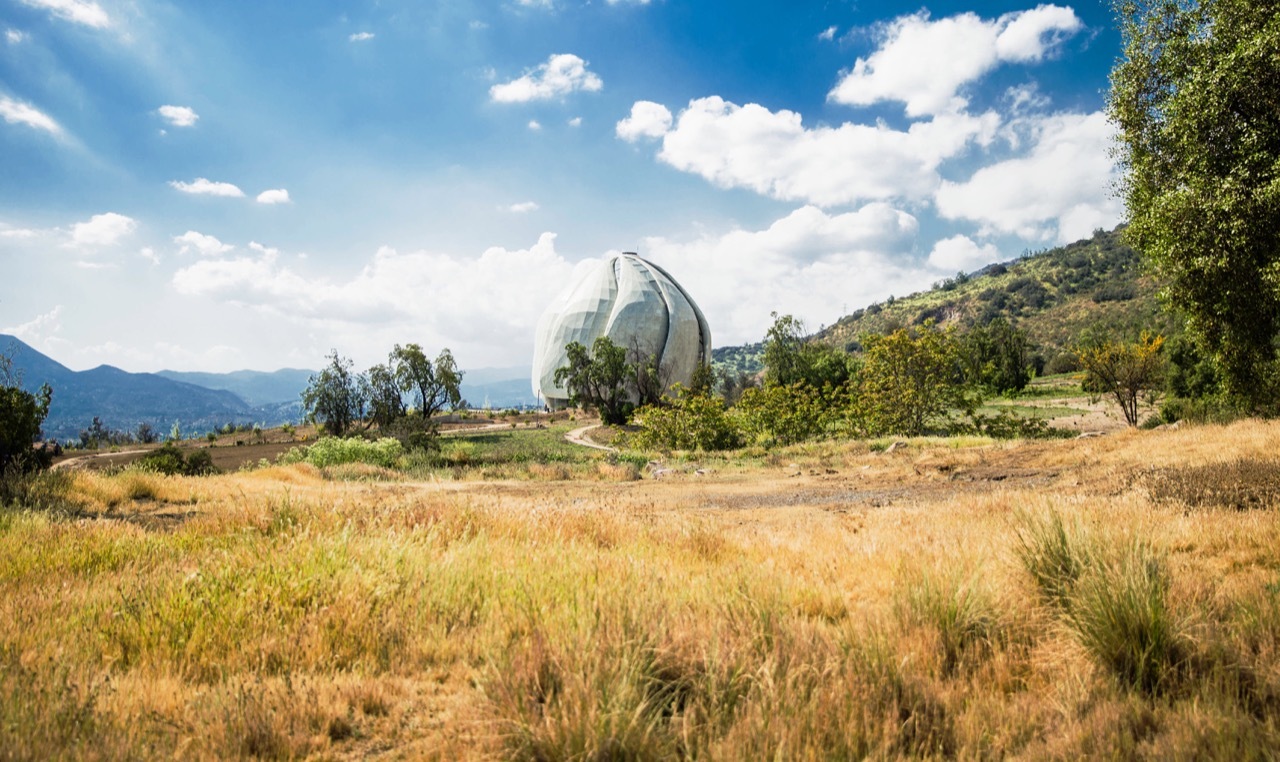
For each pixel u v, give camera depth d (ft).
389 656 12.97
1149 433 58.90
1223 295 45.52
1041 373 300.81
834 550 22.56
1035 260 624.18
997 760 9.05
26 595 16.29
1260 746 8.46
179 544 23.45
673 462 84.84
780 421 106.11
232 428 270.46
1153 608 11.94
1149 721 9.78
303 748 9.40
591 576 17.35
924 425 102.53
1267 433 43.78
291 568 16.85
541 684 10.54
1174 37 46.75
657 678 10.89
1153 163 48.08
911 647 12.64
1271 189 38.24
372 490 51.70
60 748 8.34
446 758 8.96
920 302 631.97
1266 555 18.24
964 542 20.76
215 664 12.21
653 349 361.92
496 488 57.00
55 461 137.80
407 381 183.21
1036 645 13.41
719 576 18.06
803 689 10.23
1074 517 17.92
